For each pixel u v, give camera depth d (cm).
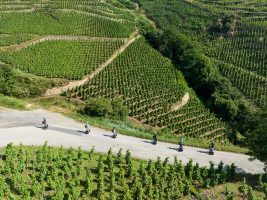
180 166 6681
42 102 10769
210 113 13512
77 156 6594
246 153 8050
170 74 15812
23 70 12900
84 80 13288
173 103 13250
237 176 7194
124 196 5653
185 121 12219
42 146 6900
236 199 6328
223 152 8438
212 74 16450
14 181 5528
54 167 5938
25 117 8350
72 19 19575
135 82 13988
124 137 8162
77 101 11794
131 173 6391
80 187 5919
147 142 8156
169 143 8325
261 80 17662
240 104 14212
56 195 5281
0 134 7331
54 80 12544
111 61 15575
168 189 6106
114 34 18625
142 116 11706
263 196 6506
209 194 6366
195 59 16825
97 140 7744
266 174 7019
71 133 7881
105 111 9838
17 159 6256
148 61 16400
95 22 19850
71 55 15150
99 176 6003
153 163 6906
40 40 16188
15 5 19938
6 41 15188
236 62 19638
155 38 19388
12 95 11131
